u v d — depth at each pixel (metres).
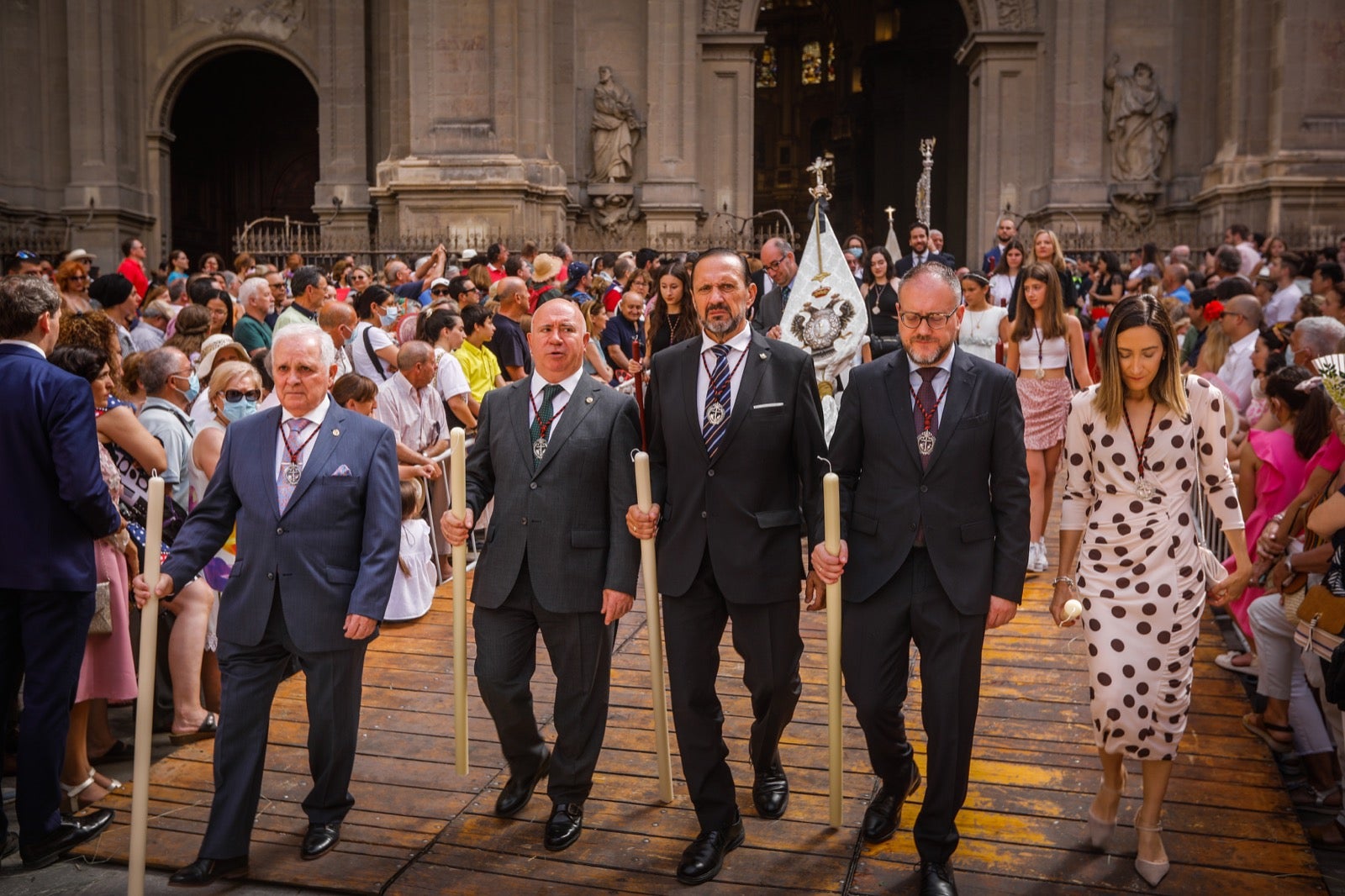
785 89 48.47
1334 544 4.53
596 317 10.14
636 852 4.24
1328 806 5.00
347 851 4.27
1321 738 5.02
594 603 4.24
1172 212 22.75
